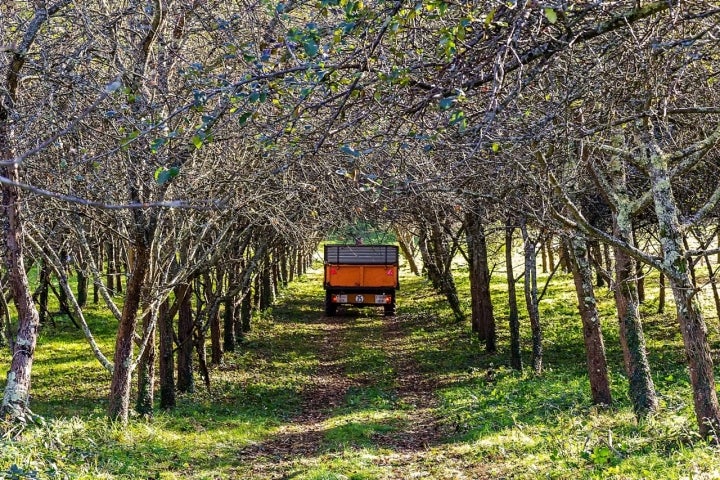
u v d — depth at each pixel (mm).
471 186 14664
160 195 11773
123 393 13766
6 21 10656
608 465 9195
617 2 5680
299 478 11141
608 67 7336
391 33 5176
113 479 10078
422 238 28609
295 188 12211
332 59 6012
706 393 9023
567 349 23938
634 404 12062
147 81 10094
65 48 11125
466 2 5500
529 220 15523
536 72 5812
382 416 16734
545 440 11578
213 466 12070
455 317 31812
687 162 8570
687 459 8461
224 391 19812
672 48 6844
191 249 15523
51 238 14609
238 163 12852
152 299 14352
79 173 10461
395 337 30000
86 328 13938
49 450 10336
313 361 25484
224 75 6250
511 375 20047
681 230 8555
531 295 20172
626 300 12320
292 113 5418
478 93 5922
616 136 10523
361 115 5891
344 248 35531
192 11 9820
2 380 20125
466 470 10945
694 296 9086
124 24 12102
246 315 30234
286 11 7383
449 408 17078
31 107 10758
